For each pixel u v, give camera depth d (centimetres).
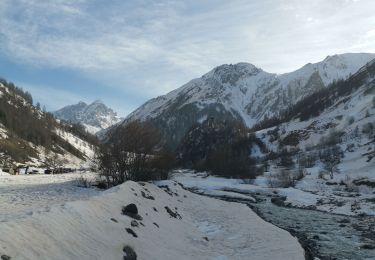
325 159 12912
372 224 3656
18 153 12506
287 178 8612
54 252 1212
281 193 6844
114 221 1716
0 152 11594
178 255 1795
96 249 1387
